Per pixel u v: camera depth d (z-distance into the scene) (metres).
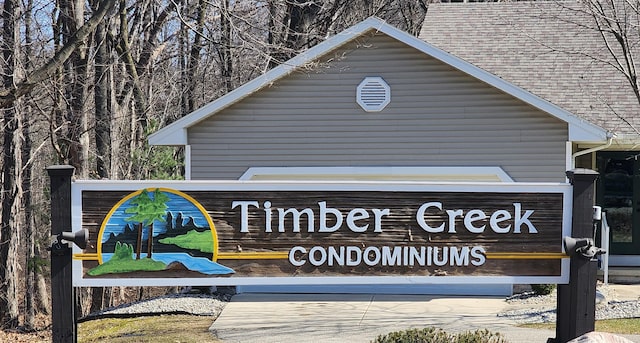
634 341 9.77
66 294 7.63
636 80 13.27
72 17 17.84
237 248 7.86
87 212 7.78
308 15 23.44
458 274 7.88
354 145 13.96
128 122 23.73
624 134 14.45
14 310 22.70
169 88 29.94
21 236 28.34
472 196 7.89
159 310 12.84
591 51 16.83
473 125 13.72
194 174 14.14
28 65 20.06
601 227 15.30
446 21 18.67
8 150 22.09
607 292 13.85
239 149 14.12
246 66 24.20
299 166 14.03
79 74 18.67
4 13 18.78
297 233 7.88
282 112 14.05
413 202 7.89
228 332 11.19
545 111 13.34
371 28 13.66
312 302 13.38
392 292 14.09
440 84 13.77
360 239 7.88
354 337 10.70
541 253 7.87
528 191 7.89
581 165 16.56
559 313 8.07
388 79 13.87
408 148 13.85
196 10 24.78
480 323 11.39
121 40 21.95
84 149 18.78
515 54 17.20
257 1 21.77
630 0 15.05
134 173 22.31
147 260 7.81
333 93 13.98
